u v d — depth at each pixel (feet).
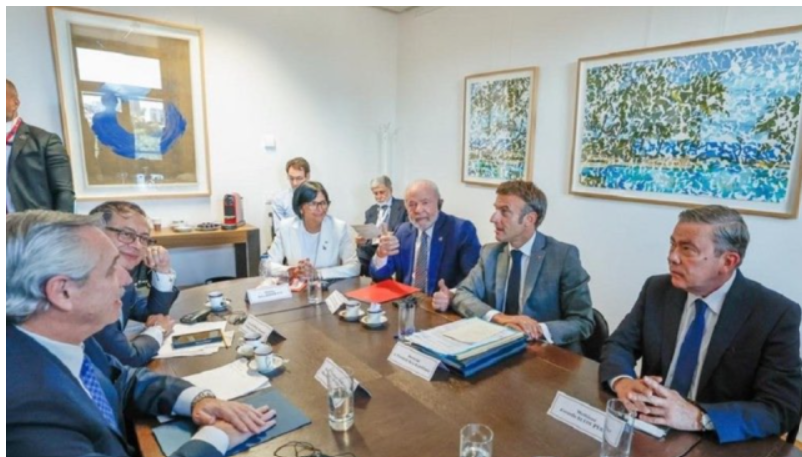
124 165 10.93
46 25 9.73
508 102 11.51
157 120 11.17
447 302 5.93
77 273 2.59
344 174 14.49
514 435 3.17
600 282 10.01
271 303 6.19
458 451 2.97
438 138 13.79
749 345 3.66
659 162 8.71
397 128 15.26
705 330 3.96
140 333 4.75
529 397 3.70
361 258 9.65
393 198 12.93
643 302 4.57
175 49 11.16
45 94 9.89
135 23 10.60
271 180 13.10
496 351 4.34
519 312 5.86
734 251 3.67
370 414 3.42
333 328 5.23
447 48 13.15
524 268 5.90
